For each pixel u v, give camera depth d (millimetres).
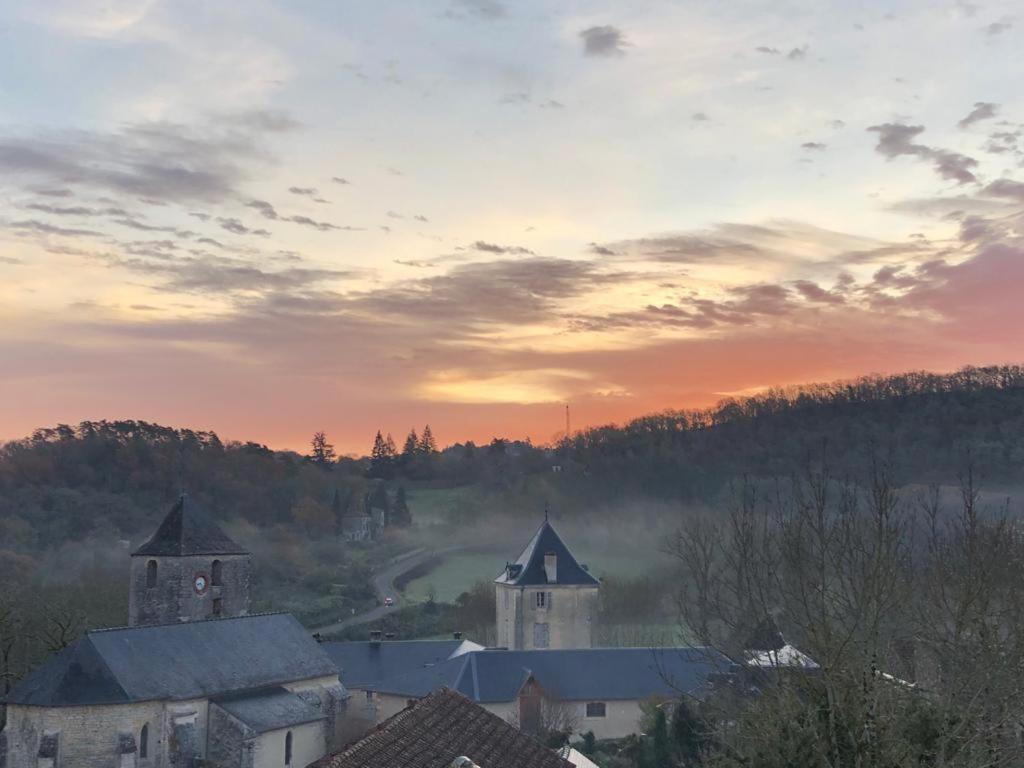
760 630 26500
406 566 118375
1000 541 25391
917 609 23750
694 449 100750
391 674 65000
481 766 23062
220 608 56531
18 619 58844
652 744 43438
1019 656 20422
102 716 42094
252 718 46344
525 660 59719
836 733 16516
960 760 17359
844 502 30781
